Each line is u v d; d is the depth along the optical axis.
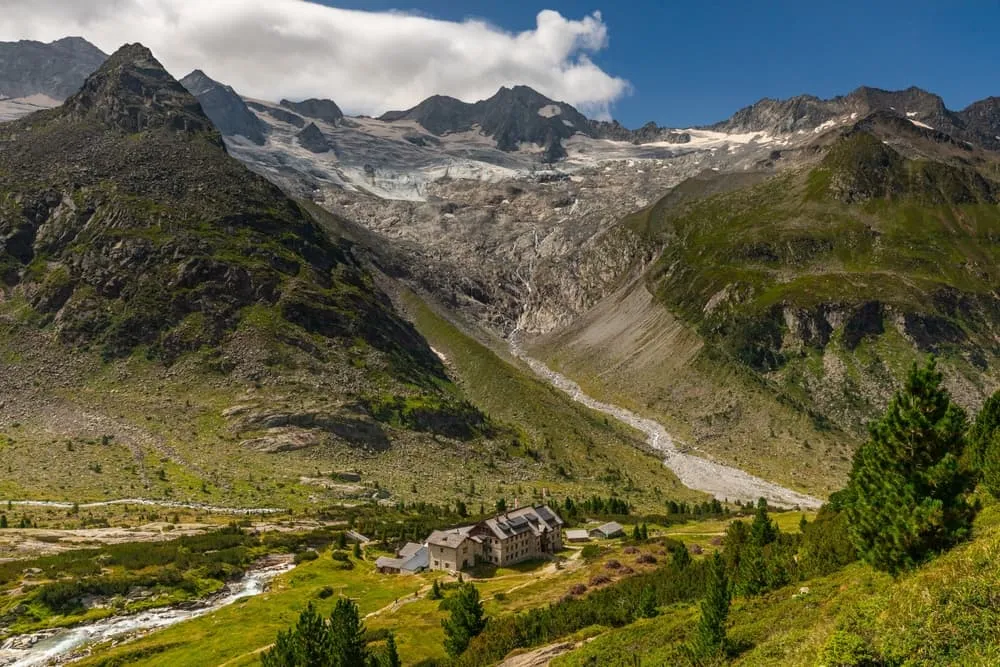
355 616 71.00
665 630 63.50
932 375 56.91
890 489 54.69
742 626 57.09
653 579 94.62
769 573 71.38
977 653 34.09
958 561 41.84
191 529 162.12
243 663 90.94
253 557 144.62
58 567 127.38
